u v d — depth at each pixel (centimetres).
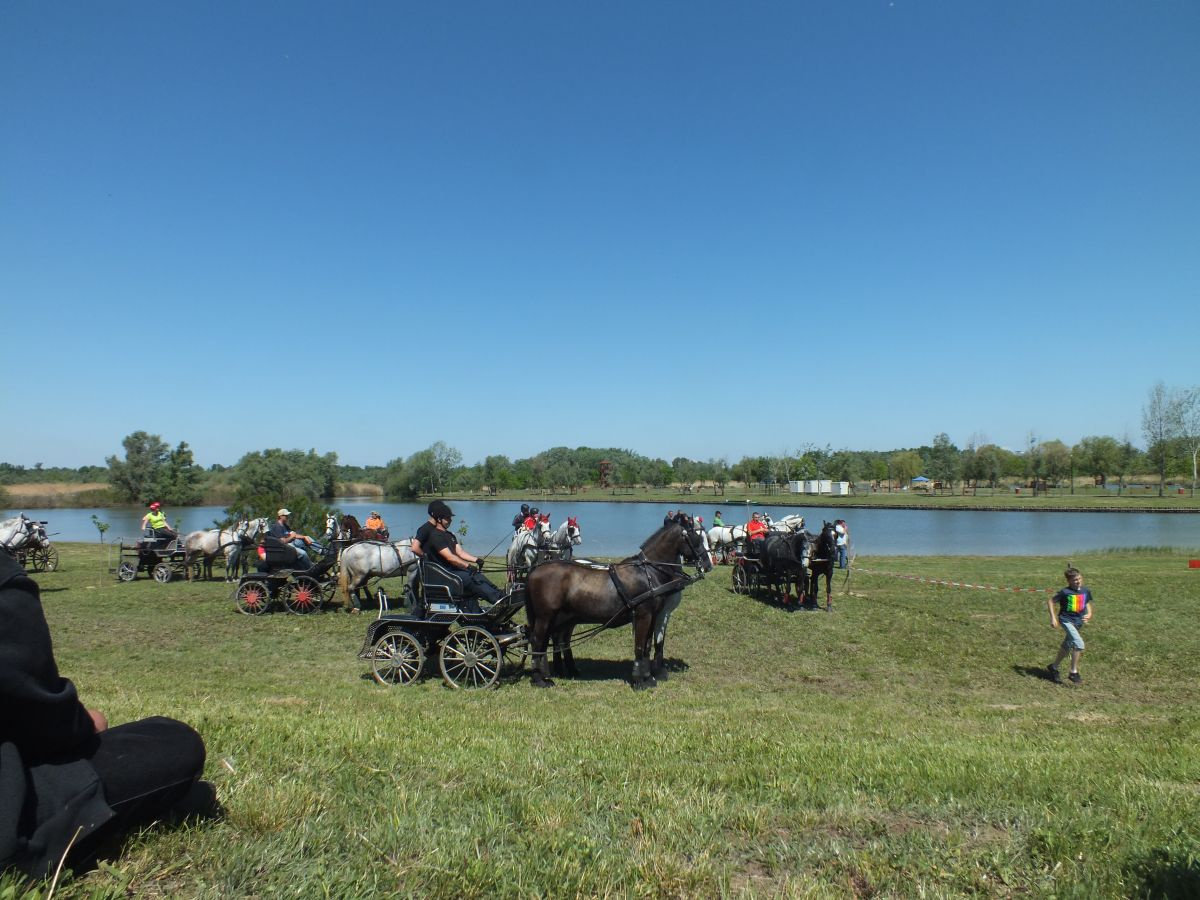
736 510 8338
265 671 1198
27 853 271
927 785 520
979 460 11475
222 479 8862
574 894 340
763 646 1484
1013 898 349
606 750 621
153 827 349
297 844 362
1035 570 2805
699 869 367
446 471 11969
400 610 1766
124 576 2352
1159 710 1065
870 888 358
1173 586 2275
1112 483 12562
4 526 2344
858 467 13488
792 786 507
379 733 641
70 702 285
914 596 2083
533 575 1095
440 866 351
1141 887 350
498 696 1015
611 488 14975
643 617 1103
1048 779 546
